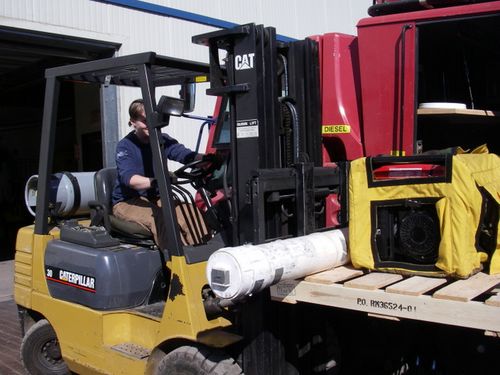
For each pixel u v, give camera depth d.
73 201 4.52
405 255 2.96
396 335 3.52
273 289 3.07
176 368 3.26
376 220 2.99
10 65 10.16
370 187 3.00
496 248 2.82
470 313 2.43
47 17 7.46
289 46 3.76
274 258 2.83
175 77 4.56
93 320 3.82
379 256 3.01
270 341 3.29
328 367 3.78
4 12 7.09
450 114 3.77
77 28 7.76
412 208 2.89
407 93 3.72
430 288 2.65
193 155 4.62
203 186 3.96
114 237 4.24
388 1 4.13
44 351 4.66
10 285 8.34
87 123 10.95
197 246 3.49
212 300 3.27
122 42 8.28
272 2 10.57
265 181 3.12
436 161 2.84
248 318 3.23
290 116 3.68
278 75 3.76
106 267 3.82
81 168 11.27
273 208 3.33
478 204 2.72
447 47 4.38
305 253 2.96
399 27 3.75
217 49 3.47
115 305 3.82
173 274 3.35
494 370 3.10
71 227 4.32
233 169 3.39
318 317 3.67
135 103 4.24
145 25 8.56
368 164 3.01
